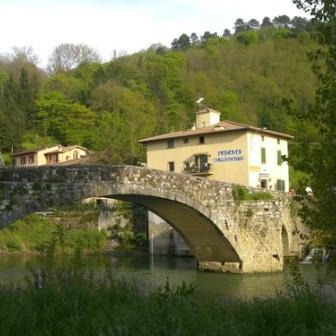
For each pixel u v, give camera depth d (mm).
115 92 77938
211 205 31031
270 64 89062
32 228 48438
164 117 75188
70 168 24359
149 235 44188
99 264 13977
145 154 59219
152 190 27453
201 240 33375
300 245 35844
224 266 33250
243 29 124688
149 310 7117
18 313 7676
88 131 75000
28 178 23297
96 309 7941
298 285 9617
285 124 68688
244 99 82312
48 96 79875
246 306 7977
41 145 72438
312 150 8414
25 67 95375
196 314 6762
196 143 45719
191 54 97625
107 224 47719
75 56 102312
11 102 77750
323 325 6645
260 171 44344
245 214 32969
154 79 86438
